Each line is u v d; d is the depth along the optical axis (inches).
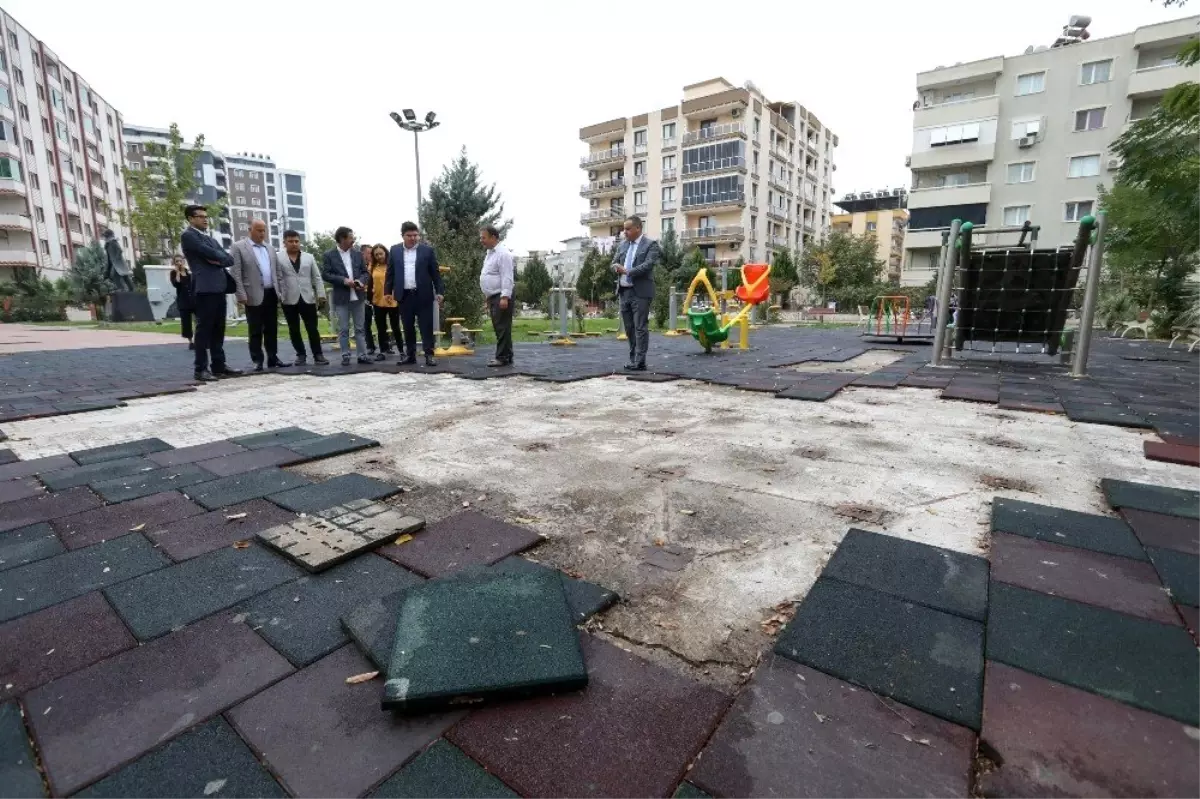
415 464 122.8
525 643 56.0
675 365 292.7
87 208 1939.0
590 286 1617.9
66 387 224.8
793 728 47.1
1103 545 79.1
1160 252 577.6
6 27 1505.9
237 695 51.9
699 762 43.9
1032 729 46.6
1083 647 56.9
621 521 91.4
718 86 1887.3
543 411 177.8
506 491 105.4
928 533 85.4
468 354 359.3
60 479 111.7
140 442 139.3
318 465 123.0
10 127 1502.2
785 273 1563.7
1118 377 244.2
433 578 72.6
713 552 80.3
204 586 71.4
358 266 293.3
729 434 146.7
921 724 47.4
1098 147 1203.9
